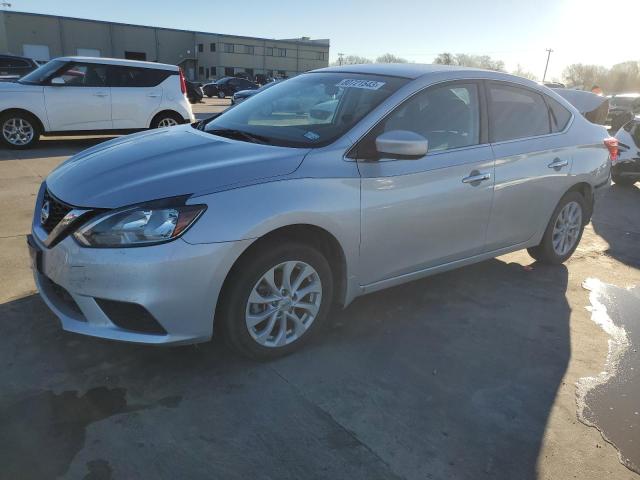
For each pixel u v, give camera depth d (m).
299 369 2.95
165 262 2.46
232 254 2.60
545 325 3.67
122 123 10.13
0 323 3.20
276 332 3.00
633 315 3.92
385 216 3.16
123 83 10.07
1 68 16.78
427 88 3.45
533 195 4.11
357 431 2.49
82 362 2.88
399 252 3.33
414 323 3.57
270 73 67.12
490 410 2.71
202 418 2.51
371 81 3.55
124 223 2.48
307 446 2.38
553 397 2.86
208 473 2.19
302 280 2.98
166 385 2.74
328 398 2.72
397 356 3.15
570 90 11.50
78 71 9.65
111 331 2.58
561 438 2.54
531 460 2.39
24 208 5.58
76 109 9.62
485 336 3.46
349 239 3.03
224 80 35.19
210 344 3.14
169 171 2.74
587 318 3.82
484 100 3.78
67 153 9.23
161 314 2.54
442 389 2.86
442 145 3.49
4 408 2.49
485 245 3.89
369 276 3.25
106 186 2.67
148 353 3.00
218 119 3.93
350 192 2.97
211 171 2.71
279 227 2.72
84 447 2.28
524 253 5.18
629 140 8.98
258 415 2.56
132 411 2.53
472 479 2.26
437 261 3.61
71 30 53.75
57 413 2.48
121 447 2.30
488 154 3.71
